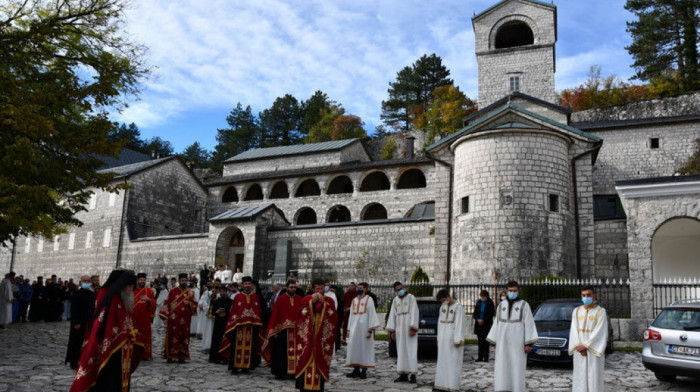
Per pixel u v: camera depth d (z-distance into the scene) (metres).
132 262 39.00
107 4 14.84
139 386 9.88
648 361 10.25
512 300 9.52
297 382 9.29
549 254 22.80
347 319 17.66
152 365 12.67
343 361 14.26
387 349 16.47
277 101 80.38
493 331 9.52
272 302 16.42
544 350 12.49
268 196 45.44
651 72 50.69
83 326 11.38
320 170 43.31
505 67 39.97
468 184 24.59
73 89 14.78
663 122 37.66
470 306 22.42
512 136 23.95
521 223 22.92
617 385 10.47
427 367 13.14
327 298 9.63
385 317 20.80
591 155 25.53
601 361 8.23
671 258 24.89
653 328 10.41
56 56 14.82
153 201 42.75
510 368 9.23
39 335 17.91
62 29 14.48
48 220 17.84
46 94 14.15
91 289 12.77
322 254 30.94
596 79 61.88
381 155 60.25
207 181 53.88
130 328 7.18
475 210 23.94
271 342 11.16
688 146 37.09
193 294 13.91
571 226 24.20
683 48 48.56
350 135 71.75
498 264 22.69
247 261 32.19
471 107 62.50
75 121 16.17
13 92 13.43
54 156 15.29
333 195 42.62
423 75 74.81
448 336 10.02
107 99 15.40
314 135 73.25
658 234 24.78
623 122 39.25
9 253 50.19
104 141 15.20
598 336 8.30
